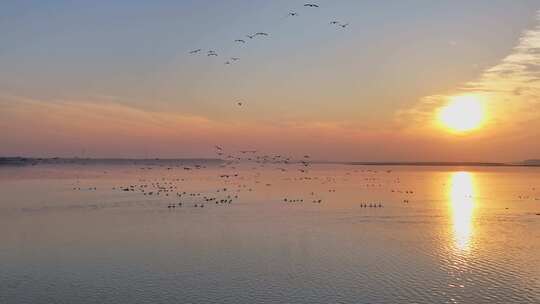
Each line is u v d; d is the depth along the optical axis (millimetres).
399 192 125750
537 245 54844
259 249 52781
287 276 42938
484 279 42062
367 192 124250
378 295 38219
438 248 53219
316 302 36844
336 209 85938
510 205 95375
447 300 37125
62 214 78125
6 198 101500
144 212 80625
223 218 74125
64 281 41875
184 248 53438
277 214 78812
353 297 37781
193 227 65938
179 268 45500
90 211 81688
